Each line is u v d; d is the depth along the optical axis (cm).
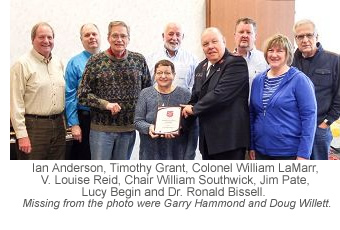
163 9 333
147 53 332
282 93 182
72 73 259
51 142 234
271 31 337
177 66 282
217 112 195
